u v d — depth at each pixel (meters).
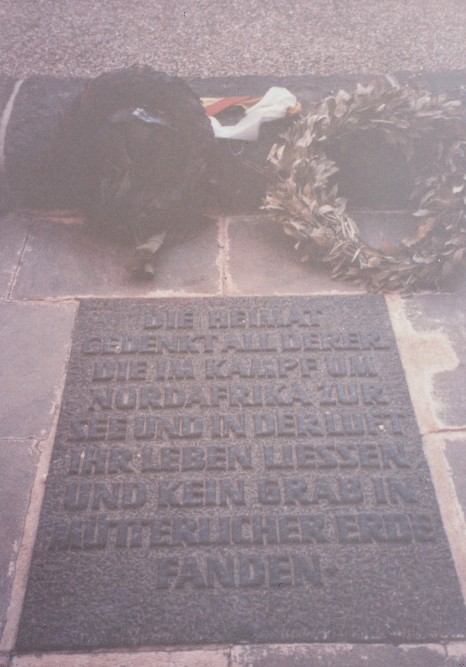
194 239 1.66
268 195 1.65
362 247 1.56
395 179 1.71
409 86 1.72
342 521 1.16
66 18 2.11
